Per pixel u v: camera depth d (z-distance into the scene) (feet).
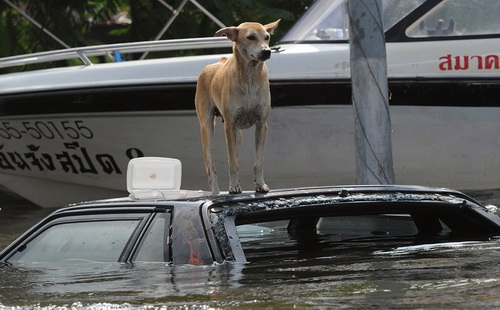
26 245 24.97
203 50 81.10
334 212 24.40
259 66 25.31
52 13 80.64
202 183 45.85
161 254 21.94
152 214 22.77
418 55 43.21
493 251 22.91
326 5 45.44
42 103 44.88
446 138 43.55
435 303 16.81
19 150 47.24
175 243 21.80
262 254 24.53
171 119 44.06
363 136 34.58
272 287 19.11
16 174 48.29
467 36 43.24
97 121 44.73
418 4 43.68
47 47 81.41
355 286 18.88
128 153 45.60
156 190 25.22
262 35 24.90
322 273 20.61
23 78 45.55
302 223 29.94
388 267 21.07
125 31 88.28
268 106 25.79
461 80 42.96
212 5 78.18
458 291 17.81
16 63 46.19
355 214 24.94
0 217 45.39
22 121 45.91
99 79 44.19
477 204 26.84
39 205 49.26
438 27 43.55
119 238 23.07
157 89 43.55
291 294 18.33
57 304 18.80
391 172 34.73
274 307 17.24
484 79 42.96
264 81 25.61
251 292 18.69
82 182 47.55
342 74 43.09
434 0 43.47
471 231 26.58
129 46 44.96
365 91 34.50
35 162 47.42
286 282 19.62
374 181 34.42
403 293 17.90
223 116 25.86
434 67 43.09
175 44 44.78
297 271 20.94
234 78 25.30
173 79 43.45
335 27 44.42
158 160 25.52
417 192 25.94
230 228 21.84
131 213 23.25
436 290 18.03
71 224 24.34
